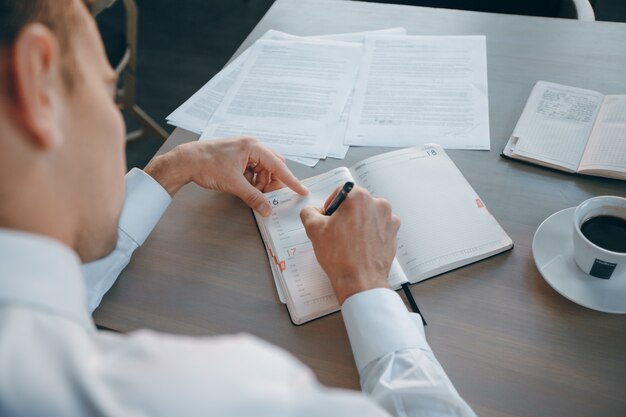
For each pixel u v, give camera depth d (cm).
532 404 61
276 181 86
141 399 30
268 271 76
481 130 92
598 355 64
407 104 97
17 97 32
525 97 96
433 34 111
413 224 78
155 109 223
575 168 84
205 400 30
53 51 33
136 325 70
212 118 97
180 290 74
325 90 100
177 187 84
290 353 67
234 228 81
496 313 69
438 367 61
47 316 32
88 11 45
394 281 72
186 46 253
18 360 30
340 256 69
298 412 31
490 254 75
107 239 48
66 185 39
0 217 36
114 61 156
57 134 35
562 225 76
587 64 101
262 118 96
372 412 34
